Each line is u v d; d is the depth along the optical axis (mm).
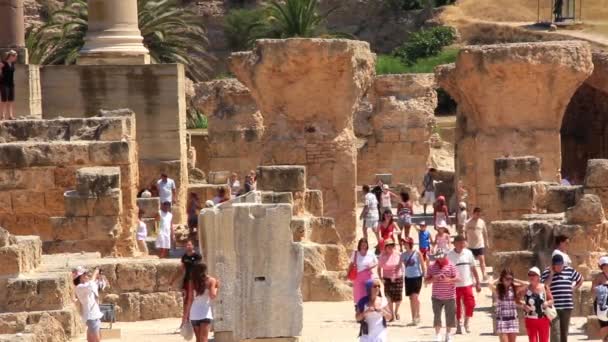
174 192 54719
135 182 46469
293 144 51750
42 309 35656
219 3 139500
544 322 31625
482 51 53750
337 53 51000
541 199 46594
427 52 126750
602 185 42312
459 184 56969
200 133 93250
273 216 34969
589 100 73188
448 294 34906
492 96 54094
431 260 44281
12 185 45219
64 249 43219
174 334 36656
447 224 56500
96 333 33406
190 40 109438
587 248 39969
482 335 36125
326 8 138375
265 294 34969
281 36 113250
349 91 51750
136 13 58125
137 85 55594
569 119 74812
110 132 46250
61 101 55812
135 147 47281
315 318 39906
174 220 54938
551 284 33312
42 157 45156
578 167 74562
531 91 53875
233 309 34844
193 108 95062
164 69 55469
